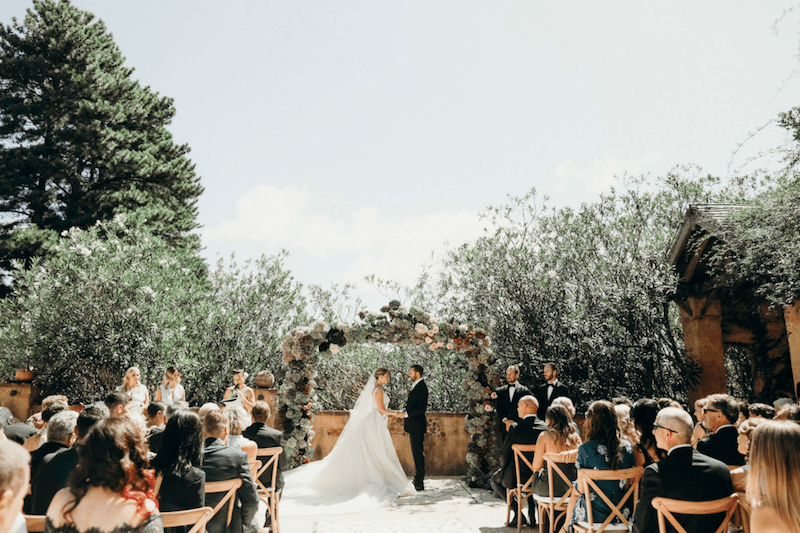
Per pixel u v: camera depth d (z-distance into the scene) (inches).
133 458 88.5
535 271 412.5
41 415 179.3
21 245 666.2
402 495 300.8
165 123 983.6
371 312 345.7
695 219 329.7
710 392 356.5
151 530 87.6
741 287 343.6
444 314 436.5
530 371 391.9
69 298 396.2
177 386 311.7
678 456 130.1
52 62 799.7
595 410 167.2
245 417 194.5
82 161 829.2
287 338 344.2
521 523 227.1
